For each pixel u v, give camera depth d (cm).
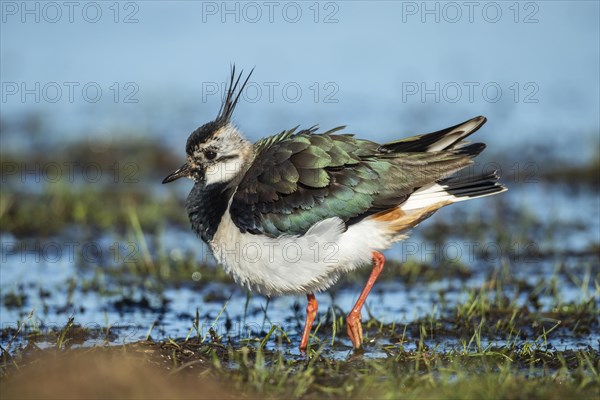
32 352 1111
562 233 1766
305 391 969
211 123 1274
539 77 2617
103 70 2619
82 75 2586
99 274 1503
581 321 1288
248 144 1261
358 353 1164
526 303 1355
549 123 2370
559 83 2583
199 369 1041
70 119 2481
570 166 2125
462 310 1298
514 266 1597
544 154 2192
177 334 1261
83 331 1252
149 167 2192
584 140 2258
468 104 2500
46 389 938
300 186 1155
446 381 952
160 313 1367
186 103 2553
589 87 2559
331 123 2370
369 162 1173
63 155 2245
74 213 1845
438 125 2342
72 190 1948
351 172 1162
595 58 2733
